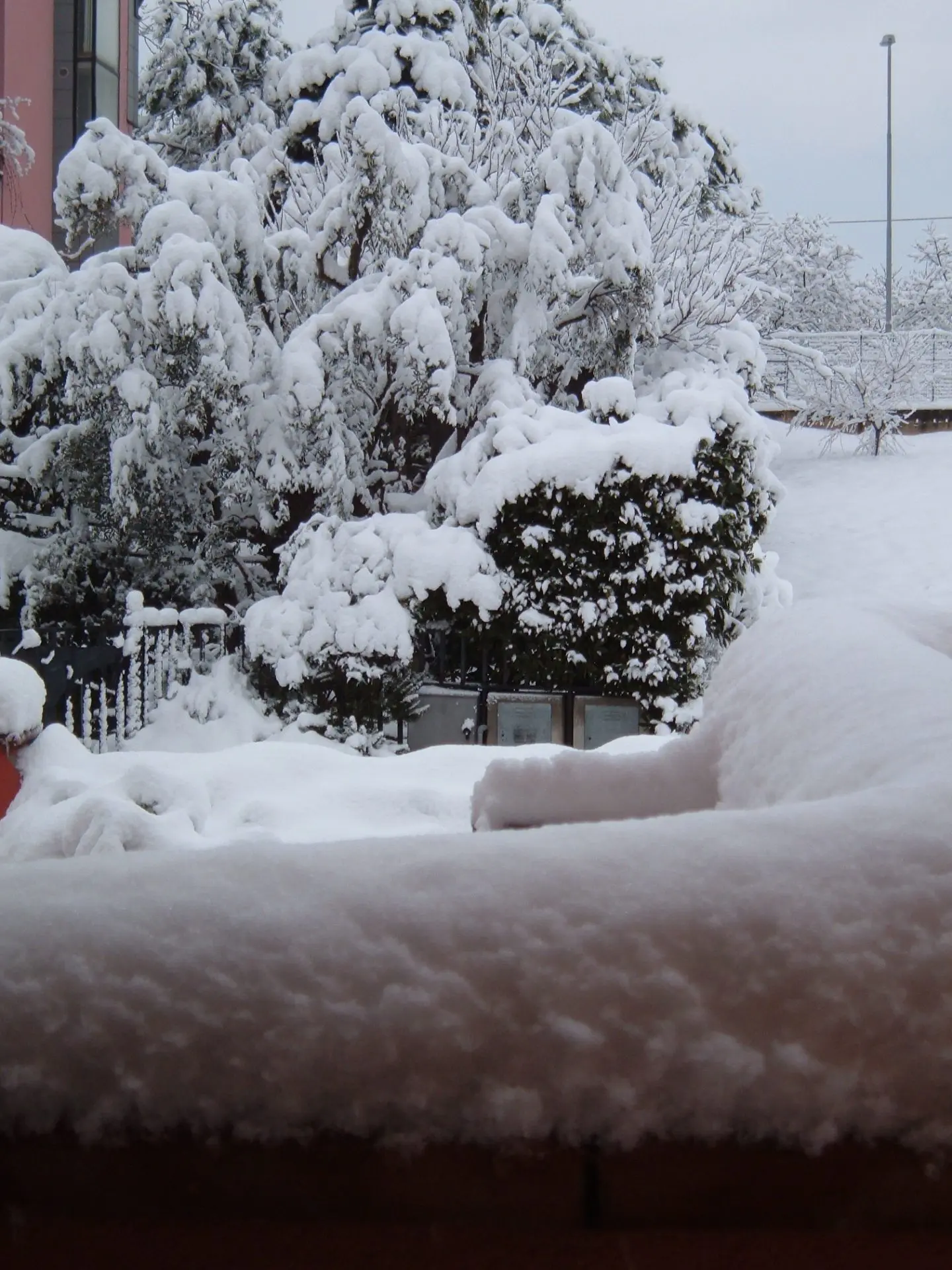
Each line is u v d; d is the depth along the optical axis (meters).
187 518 10.88
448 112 13.13
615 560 9.77
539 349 11.67
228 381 9.75
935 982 0.87
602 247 11.19
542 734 9.95
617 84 17.98
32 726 5.27
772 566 11.73
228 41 19.64
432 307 10.09
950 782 1.03
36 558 10.52
